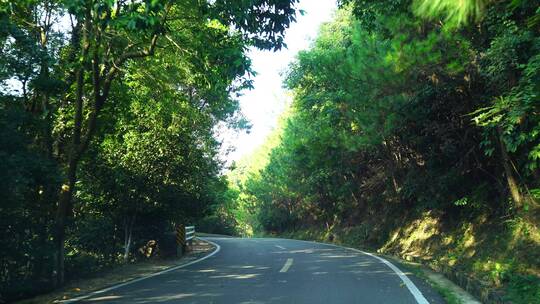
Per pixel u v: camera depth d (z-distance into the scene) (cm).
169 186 1552
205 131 2009
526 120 801
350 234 2697
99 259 1447
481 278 912
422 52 1038
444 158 1445
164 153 1515
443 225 1564
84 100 1308
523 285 748
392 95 1248
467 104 1166
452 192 1459
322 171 2623
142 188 1497
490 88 994
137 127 1512
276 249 1962
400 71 1135
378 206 2486
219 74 1010
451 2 358
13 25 917
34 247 937
